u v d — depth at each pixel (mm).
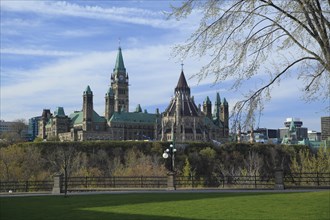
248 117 18422
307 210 19547
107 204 24172
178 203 23719
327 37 17391
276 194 28391
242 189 37125
